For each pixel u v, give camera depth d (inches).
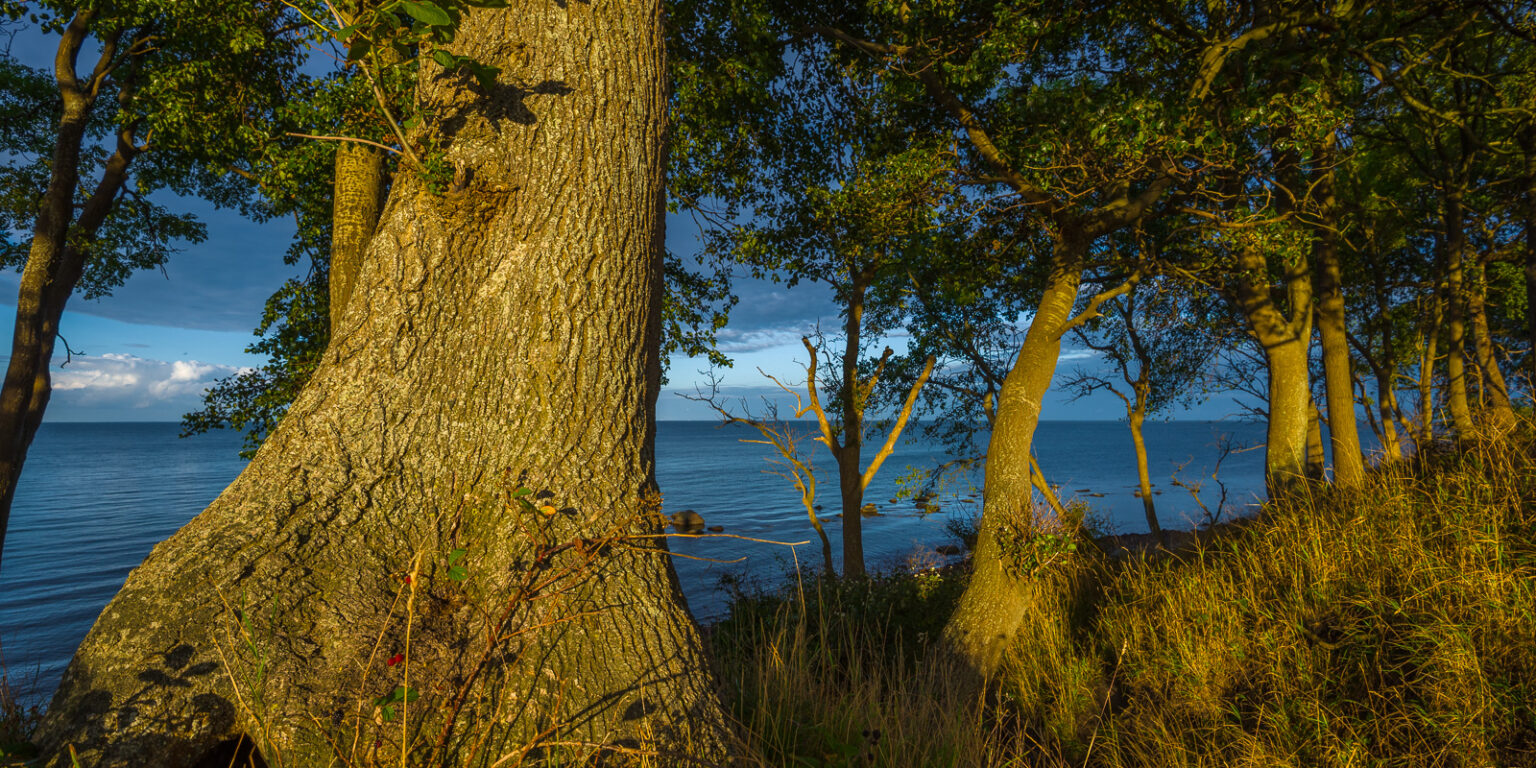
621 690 75.0
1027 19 253.3
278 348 324.5
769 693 109.8
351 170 176.4
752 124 340.8
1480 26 280.5
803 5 335.6
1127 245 411.8
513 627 75.9
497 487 86.4
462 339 90.7
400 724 65.0
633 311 100.5
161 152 377.4
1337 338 344.5
